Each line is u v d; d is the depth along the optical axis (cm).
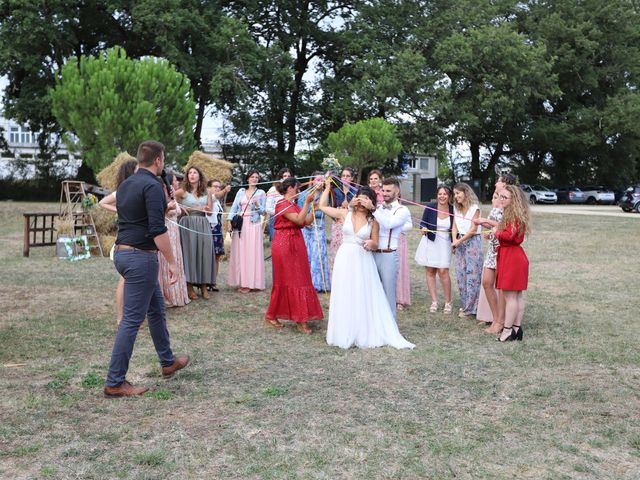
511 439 388
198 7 2773
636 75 3919
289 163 3578
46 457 361
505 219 612
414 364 546
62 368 529
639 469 349
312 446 376
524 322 721
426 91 3031
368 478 338
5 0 2397
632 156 4294
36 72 2617
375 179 779
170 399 456
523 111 3503
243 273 902
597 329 686
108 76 1723
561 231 1856
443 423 412
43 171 3334
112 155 1697
